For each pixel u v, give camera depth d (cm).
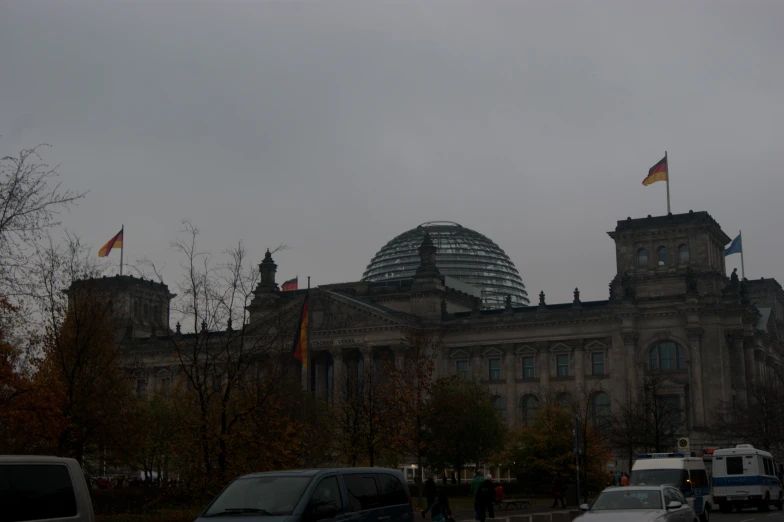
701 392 16075
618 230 17800
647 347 16700
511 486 13038
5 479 2873
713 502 8762
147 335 18875
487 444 13512
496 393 17838
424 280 18425
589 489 11562
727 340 16475
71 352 7619
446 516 6375
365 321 17862
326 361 18812
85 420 7544
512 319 17850
